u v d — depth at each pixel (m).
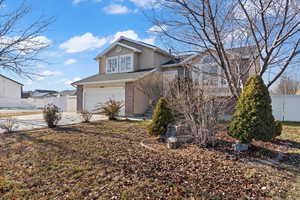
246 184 3.65
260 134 5.18
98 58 19.91
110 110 12.71
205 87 5.92
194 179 3.80
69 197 3.24
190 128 6.69
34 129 9.25
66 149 5.76
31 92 59.44
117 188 3.48
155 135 7.09
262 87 5.40
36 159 4.99
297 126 10.15
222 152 5.36
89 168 4.35
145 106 15.80
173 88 6.80
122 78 15.17
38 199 3.21
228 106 6.32
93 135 7.80
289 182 3.75
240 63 7.41
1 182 3.80
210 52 6.64
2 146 6.28
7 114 17.94
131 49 17.78
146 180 3.76
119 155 5.21
